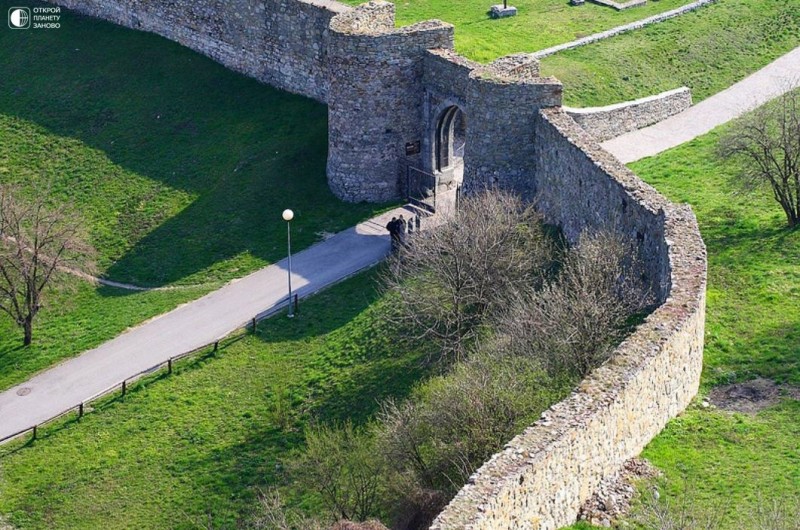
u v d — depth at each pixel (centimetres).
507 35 9369
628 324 5512
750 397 5297
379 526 4678
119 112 9631
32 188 9138
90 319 7738
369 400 6419
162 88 9731
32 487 6412
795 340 5647
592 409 4594
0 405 7050
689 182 7425
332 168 8394
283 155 8775
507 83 7350
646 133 8275
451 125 8262
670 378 5050
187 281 7938
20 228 8044
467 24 9569
